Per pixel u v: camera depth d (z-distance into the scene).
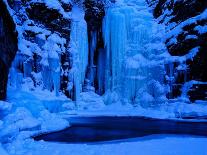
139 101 21.14
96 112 19.17
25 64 17.05
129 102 21.66
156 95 20.31
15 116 9.24
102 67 24.67
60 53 19.64
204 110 16.55
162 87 20.28
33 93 16.30
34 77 17.59
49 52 19.00
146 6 25.52
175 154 6.21
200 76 18.47
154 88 20.59
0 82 10.01
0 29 9.30
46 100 16.42
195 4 20.33
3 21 9.65
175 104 18.48
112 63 22.98
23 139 8.20
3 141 7.64
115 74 22.83
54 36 19.75
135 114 18.23
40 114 12.35
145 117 16.81
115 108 21.16
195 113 16.33
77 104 20.77
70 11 21.97
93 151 6.64
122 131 10.55
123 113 18.70
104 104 22.61
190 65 19.03
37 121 10.23
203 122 14.05
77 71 21.11
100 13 23.80
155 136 8.98
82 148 7.03
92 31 24.42
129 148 6.91
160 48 21.50
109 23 23.38
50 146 7.33
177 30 20.89
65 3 21.53
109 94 22.88
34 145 7.49
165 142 7.67
